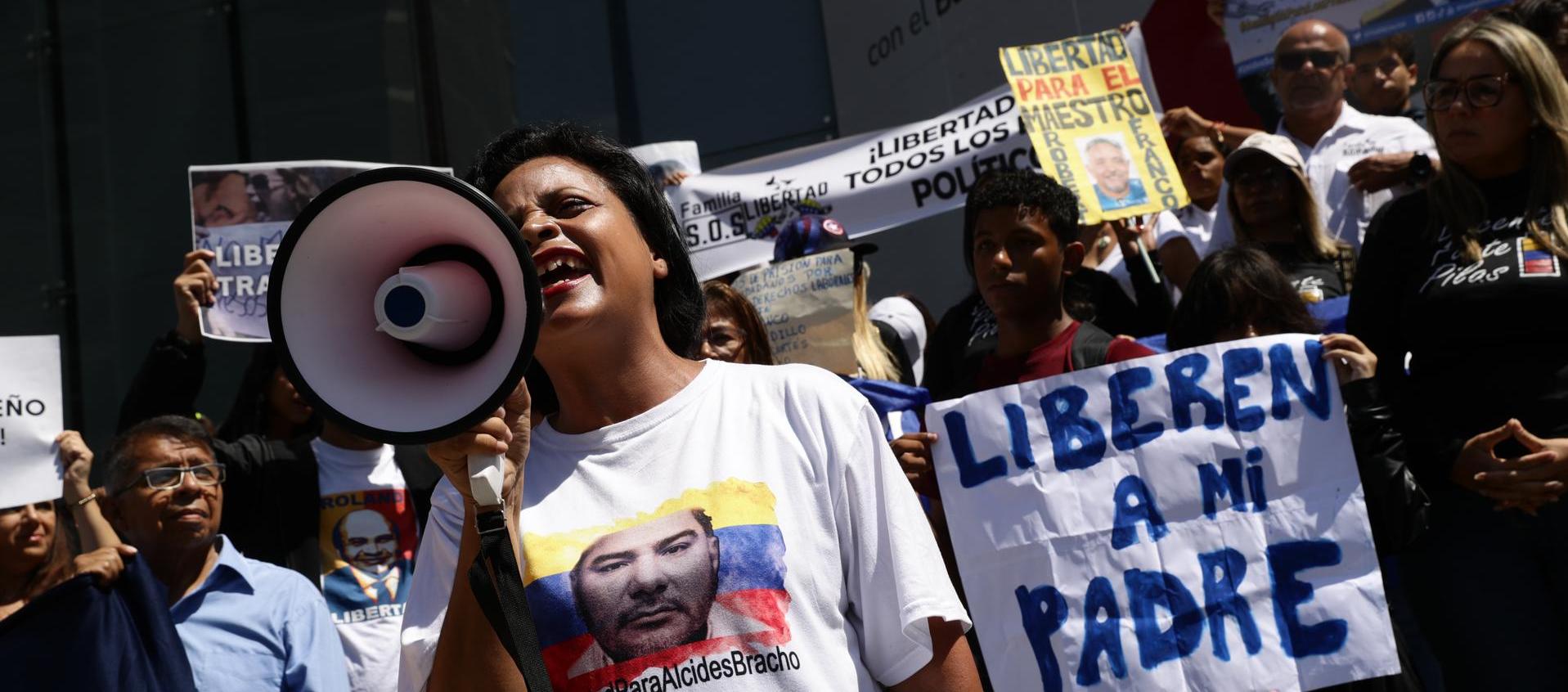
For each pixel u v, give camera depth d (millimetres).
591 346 1651
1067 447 3006
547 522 1582
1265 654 2859
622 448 1625
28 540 3477
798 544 1547
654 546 1538
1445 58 3098
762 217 4996
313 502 3832
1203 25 5020
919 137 4941
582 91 7277
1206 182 4879
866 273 4098
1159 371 3023
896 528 1590
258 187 4359
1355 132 4730
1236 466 2963
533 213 1651
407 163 6625
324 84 6699
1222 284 3295
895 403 3424
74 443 3488
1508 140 3018
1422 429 2998
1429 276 3051
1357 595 2871
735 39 7188
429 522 1665
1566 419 2863
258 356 4293
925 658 1586
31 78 6797
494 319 1378
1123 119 4453
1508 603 2902
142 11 6793
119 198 6695
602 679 1494
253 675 3311
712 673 1481
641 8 7309
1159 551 2936
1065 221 3521
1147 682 2869
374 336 1404
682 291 1857
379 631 3773
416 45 6703
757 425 1618
